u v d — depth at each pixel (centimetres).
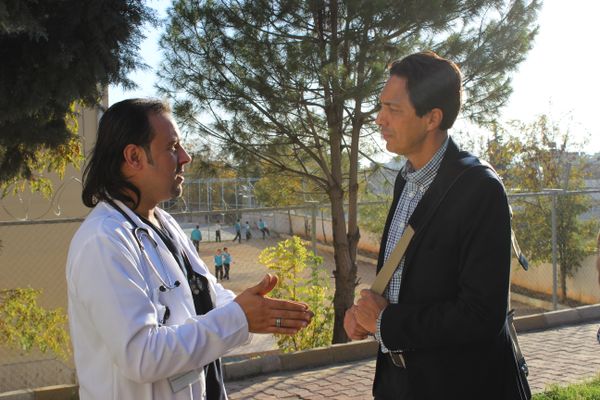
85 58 412
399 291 198
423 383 197
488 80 735
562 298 1318
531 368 554
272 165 760
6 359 848
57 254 992
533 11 704
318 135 745
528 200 1356
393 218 221
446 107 198
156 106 188
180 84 698
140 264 172
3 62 402
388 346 193
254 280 1289
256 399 494
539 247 1333
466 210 185
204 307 197
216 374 202
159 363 159
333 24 656
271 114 683
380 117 206
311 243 727
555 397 441
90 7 397
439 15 620
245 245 1478
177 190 193
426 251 192
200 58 693
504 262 181
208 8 668
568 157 1564
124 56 439
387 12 615
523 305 1345
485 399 195
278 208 686
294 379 546
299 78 646
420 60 200
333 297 766
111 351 160
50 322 730
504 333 201
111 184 184
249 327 178
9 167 495
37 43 397
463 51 684
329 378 546
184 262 199
